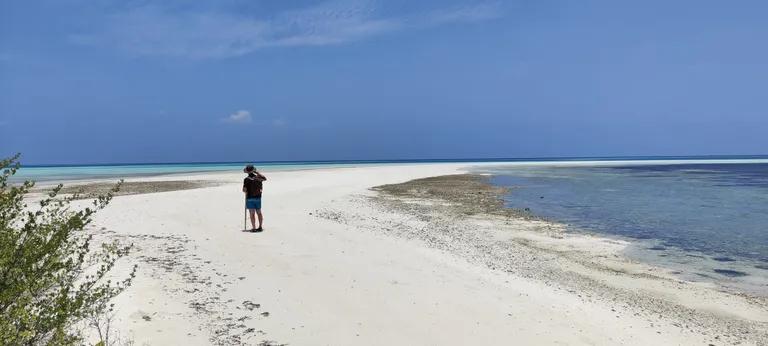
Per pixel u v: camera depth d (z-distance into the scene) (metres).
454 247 14.73
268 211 20.66
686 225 20.08
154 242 13.09
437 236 16.61
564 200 29.95
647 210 25.00
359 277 10.35
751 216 22.69
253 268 10.70
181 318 7.43
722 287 11.27
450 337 7.39
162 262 10.77
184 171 71.38
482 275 11.28
